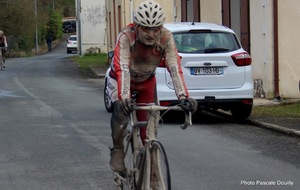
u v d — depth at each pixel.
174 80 5.77
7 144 10.16
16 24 59.91
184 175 8.00
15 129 11.62
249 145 10.03
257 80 16.39
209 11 21.20
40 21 70.06
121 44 5.86
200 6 22.30
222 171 8.23
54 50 77.00
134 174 6.02
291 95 15.78
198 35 11.96
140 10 5.67
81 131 11.33
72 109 14.46
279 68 15.77
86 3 57.16
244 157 9.11
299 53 15.72
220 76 11.79
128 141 6.38
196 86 11.72
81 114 13.58
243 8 17.59
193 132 11.26
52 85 21.70
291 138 10.65
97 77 26.59
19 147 9.91
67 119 12.83
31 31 62.00
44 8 80.06
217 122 12.52
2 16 58.78
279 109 13.98
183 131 11.34
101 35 57.38
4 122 12.48
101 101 16.17
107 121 12.52
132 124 5.93
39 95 17.83
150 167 5.60
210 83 11.76
